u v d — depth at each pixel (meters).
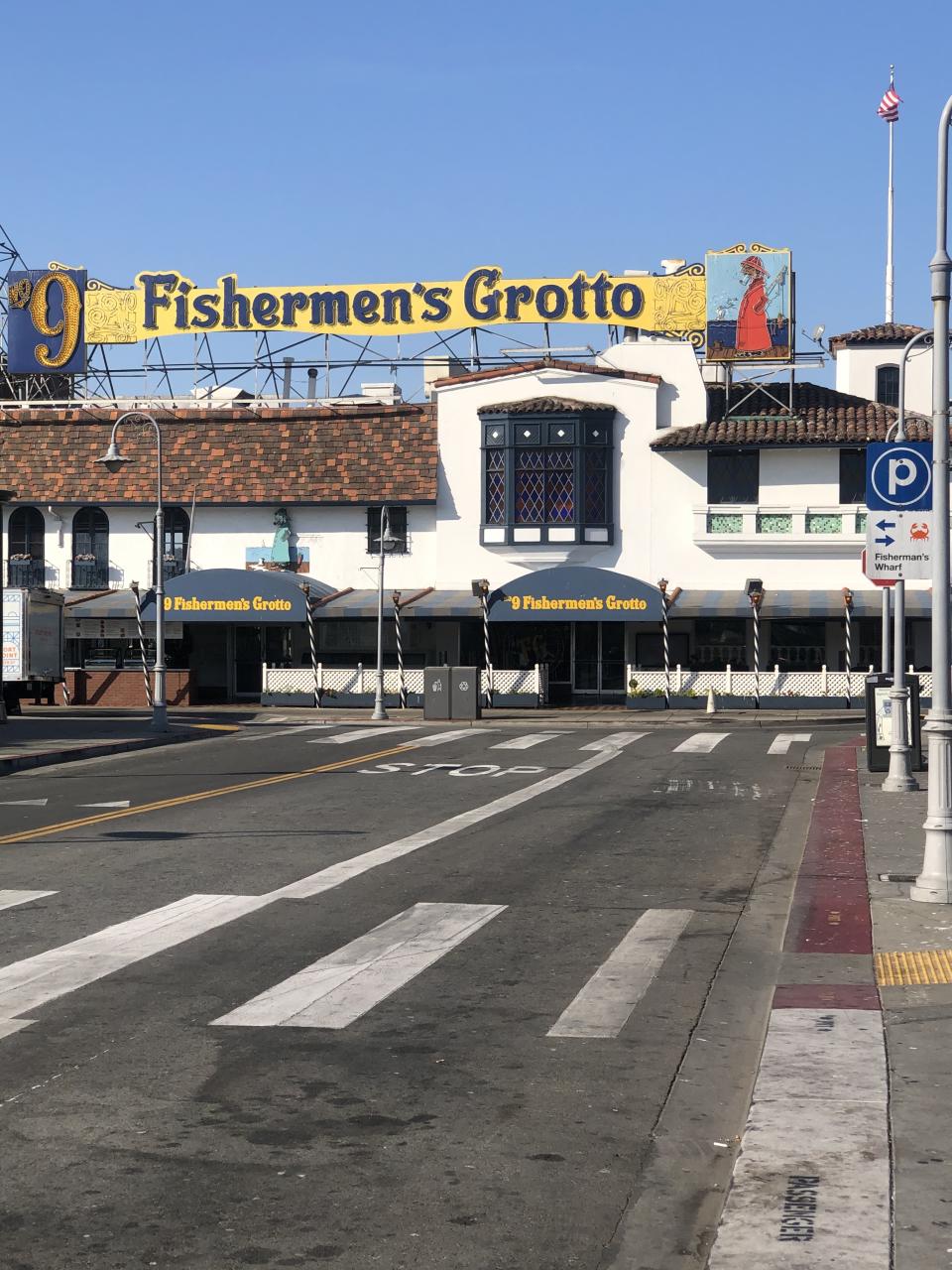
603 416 46.12
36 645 41.06
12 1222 5.85
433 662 46.84
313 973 10.39
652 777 24.92
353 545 47.53
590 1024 9.04
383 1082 7.76
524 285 49.09
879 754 24.53
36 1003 9.43
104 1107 7.30
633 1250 5.68
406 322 50.25
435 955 11.03
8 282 52.31
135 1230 5.78
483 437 46.66
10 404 51.78
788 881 14.60
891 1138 6.69
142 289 51.81
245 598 44.31
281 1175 6.38
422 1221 5.90
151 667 46.62
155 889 13.83
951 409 13.08
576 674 46.25
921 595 43.78
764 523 45.47
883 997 9.45
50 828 18.20
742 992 9.97
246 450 48.06
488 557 46.78
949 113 12.68
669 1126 7.10
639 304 48.06
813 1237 5.58
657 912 12.91
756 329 46.88
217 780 24.41
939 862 12.76
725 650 45.66
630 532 46.16
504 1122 7.12
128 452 48.50
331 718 40.75
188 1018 9.09
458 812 20.08
